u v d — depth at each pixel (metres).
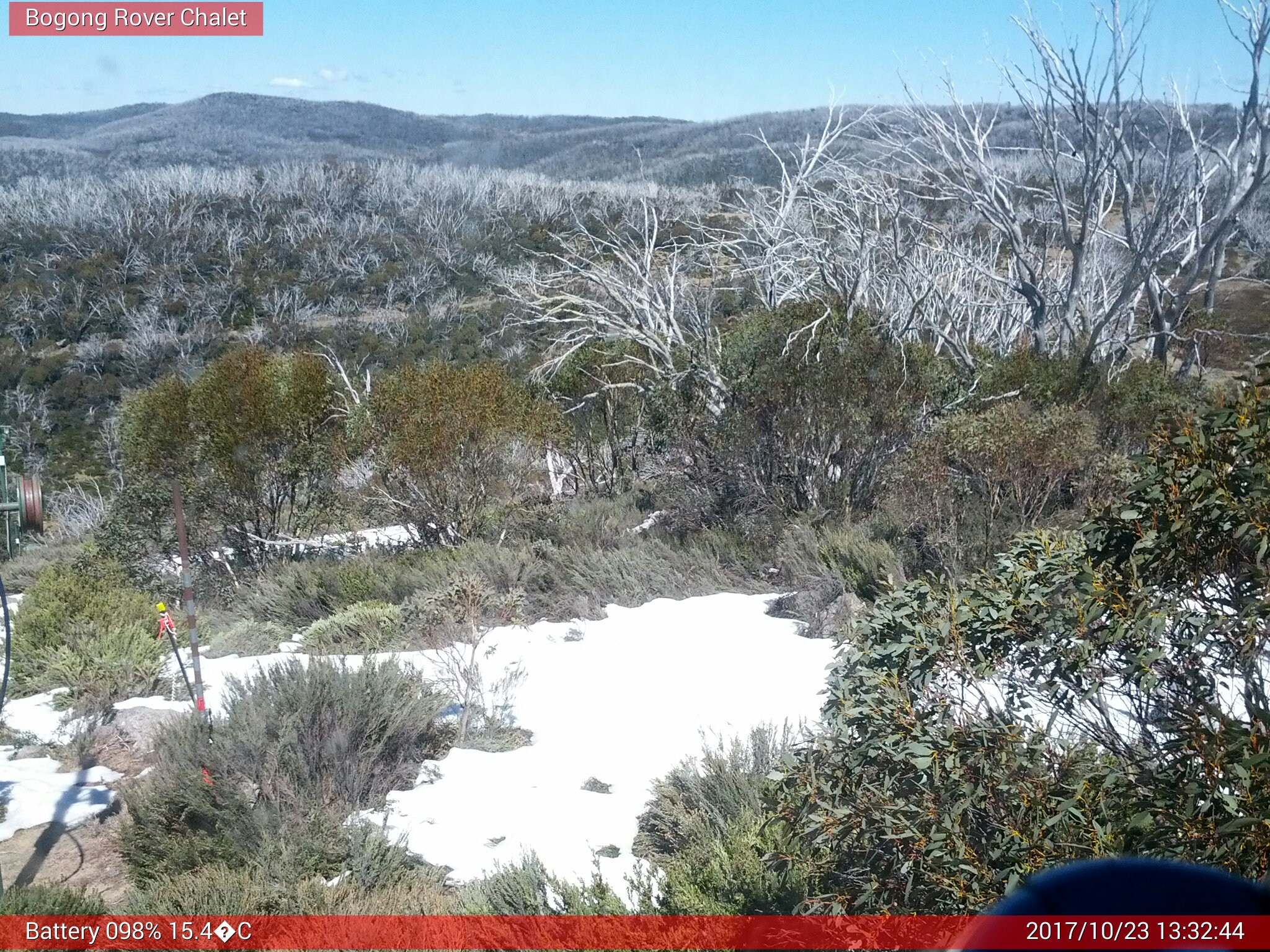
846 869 3.65
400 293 51.97
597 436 16.61
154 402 12.71
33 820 5.89
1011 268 19.22
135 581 11.98
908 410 12.07
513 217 57.78
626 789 6.13
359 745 6.23
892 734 3.44
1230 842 2.66
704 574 11.19
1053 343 18.72
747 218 17.94
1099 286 20.77
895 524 10.83
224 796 5.57
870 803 3.40
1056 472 9.48
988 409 11.86
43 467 35.75
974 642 3.63
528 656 8.69
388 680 6.80
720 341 14.23
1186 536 3.13
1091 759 3.24
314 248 57.66
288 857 5.02
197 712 6.28
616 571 10.91
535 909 4.34
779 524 11.84
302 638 10.14
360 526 14.76
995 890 3.00
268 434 12.81
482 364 13.41
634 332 16.34
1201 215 16.94
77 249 55.09
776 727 6.57
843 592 9.45
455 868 5.21
